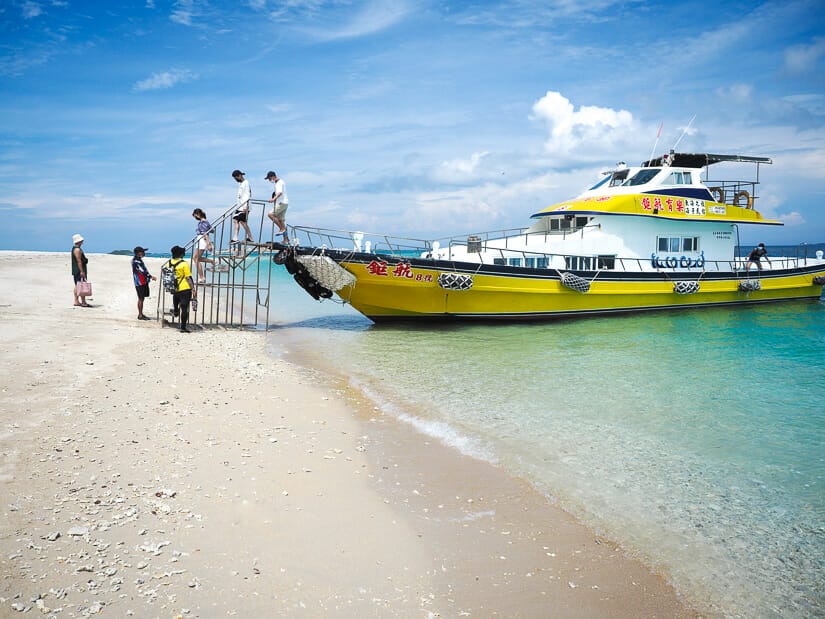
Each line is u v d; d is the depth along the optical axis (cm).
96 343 1271
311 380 1148
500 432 854
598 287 2127
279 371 1201
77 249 1817
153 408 838
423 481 668
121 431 729
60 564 434
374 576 466
